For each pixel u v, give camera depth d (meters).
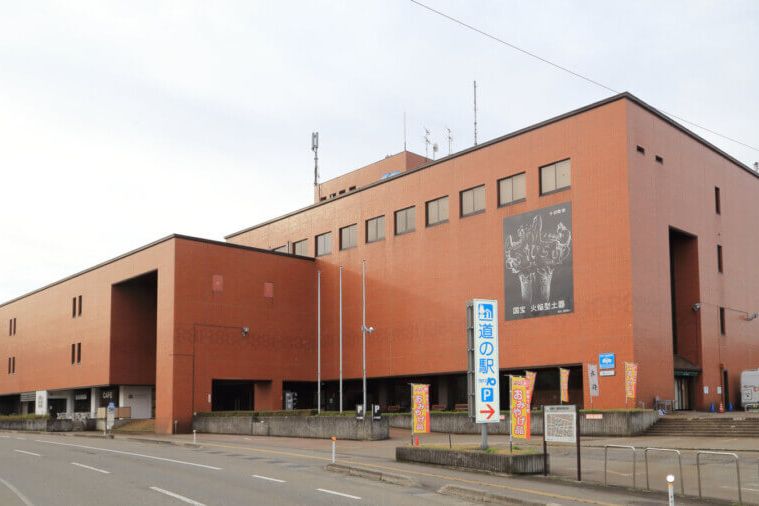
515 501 16.47
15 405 84.75
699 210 47.84
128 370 62.09
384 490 18.66
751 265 52.97
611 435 36.62
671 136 45.88
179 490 18.42
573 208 44.03
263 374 57.22
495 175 49.00
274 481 20.42
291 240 65.62
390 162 69.50
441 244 52.16
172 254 54.19
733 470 22.66
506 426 40.28
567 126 45.00
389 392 57.75
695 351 46.62
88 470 23.52
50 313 73.44
